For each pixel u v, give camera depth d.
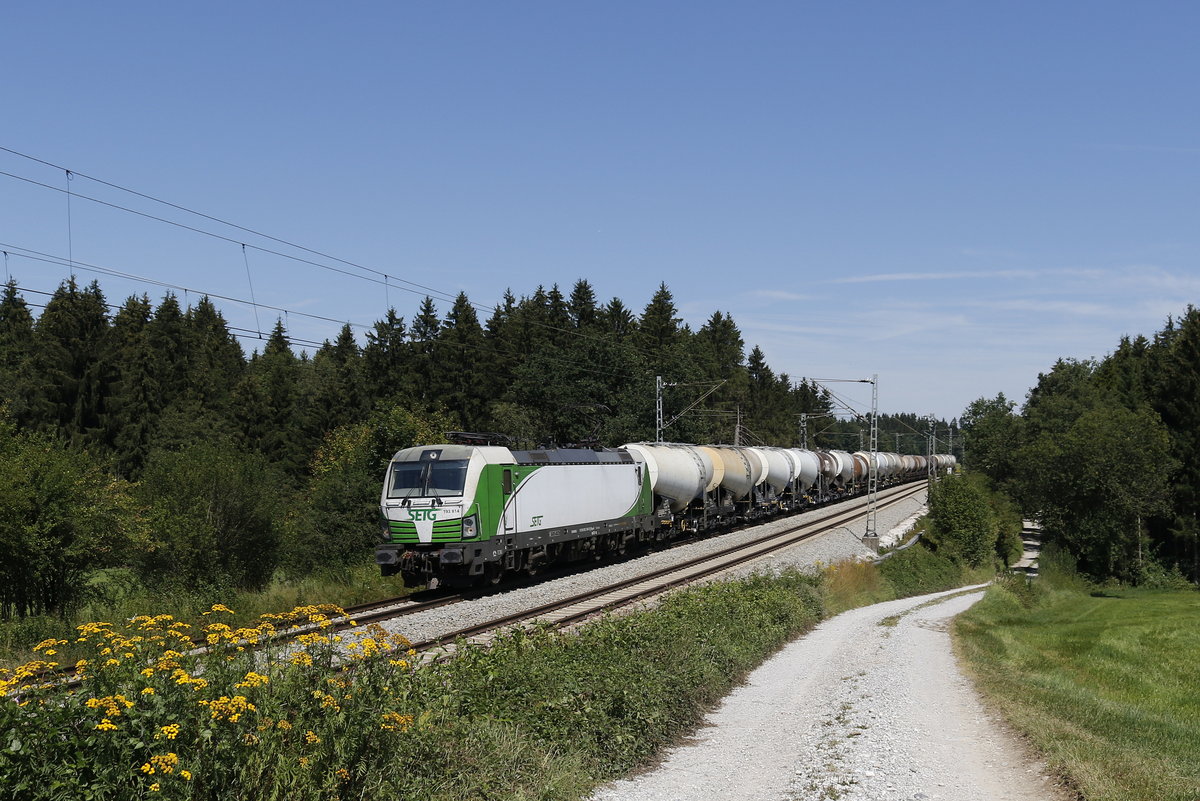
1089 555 58.69
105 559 22.06
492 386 75.44
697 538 41.16
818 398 140.88
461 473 23.91
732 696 15.23
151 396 64.62
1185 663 26.83
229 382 85.12
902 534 55.38
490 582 25.47
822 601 28.22
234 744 5.83
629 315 97.00
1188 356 61.94
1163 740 12.42
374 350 73.56
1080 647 28.34
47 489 20.03
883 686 15.99
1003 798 9.26
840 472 65.38
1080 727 12.81
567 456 29.47
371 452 31.53
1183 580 57.06
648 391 61.31
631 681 11.85
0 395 51.84
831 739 11.86
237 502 25.16
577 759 9.42
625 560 33.53
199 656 6.58
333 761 6.39
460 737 8.53
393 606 22.19
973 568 52.12
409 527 23.70
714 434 83.88
